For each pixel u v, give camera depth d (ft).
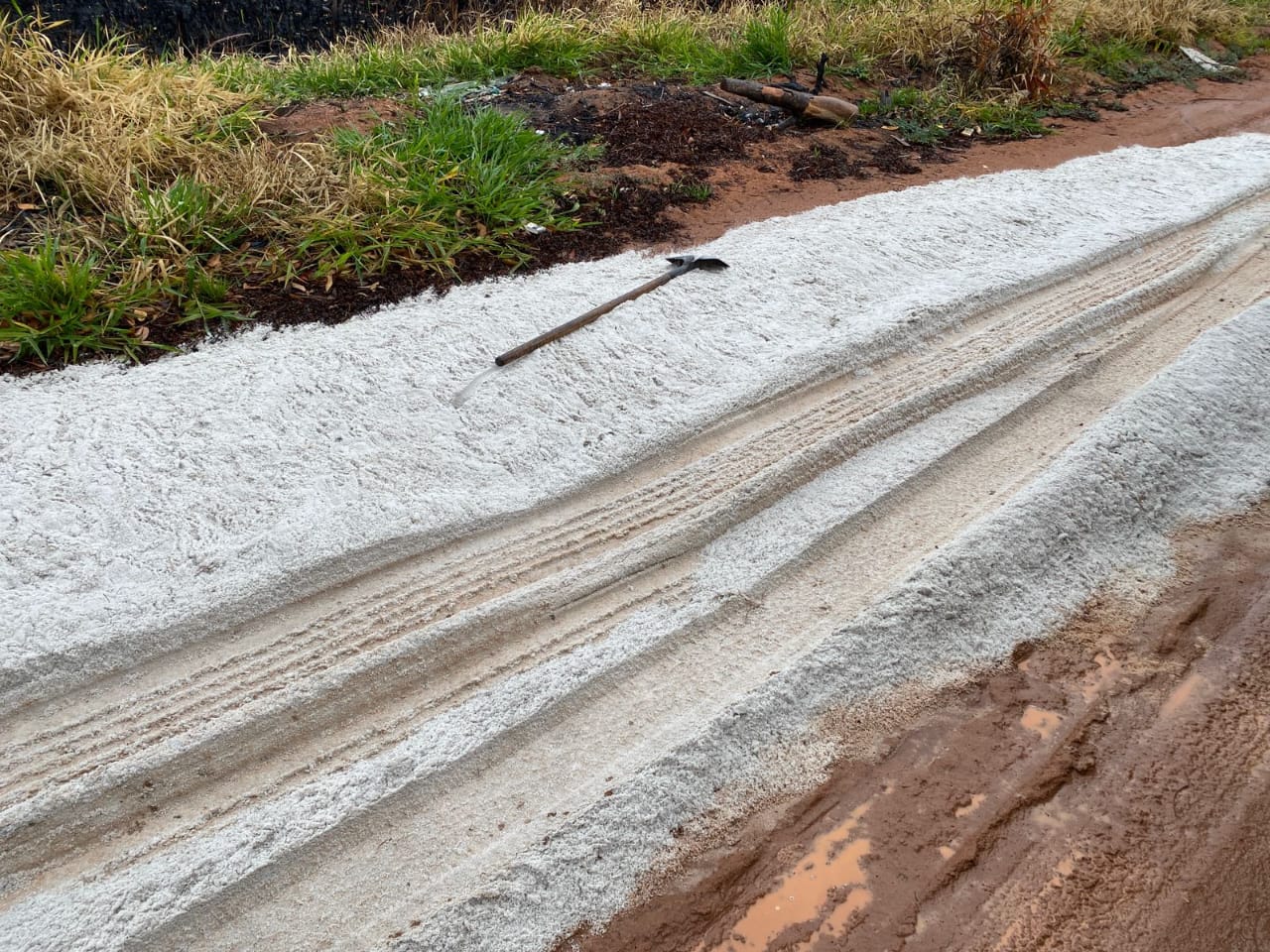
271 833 8.32
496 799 8.90
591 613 10.73
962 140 23.65
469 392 13.26
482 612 10.42
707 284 15.90
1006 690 10.39
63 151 16.21
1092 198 20.08
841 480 12.71
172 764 8.86
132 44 28.50
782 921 8.18
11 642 9.43
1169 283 17.20
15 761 8.77
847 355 14.52
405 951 7.70
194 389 12.76
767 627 10.77
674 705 9.86
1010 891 8.45
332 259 15.61
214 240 15.34
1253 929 8.23
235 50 30.96
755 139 22.12
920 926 8.16
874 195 19.66
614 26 27.35
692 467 12.60
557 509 11.91
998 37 26.53
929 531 12.11
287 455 11.98
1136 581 11.91
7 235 15.20
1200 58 31.48
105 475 11.36
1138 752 9.77
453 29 32.89
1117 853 8.79
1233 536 12.70
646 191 19.04
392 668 9.88
